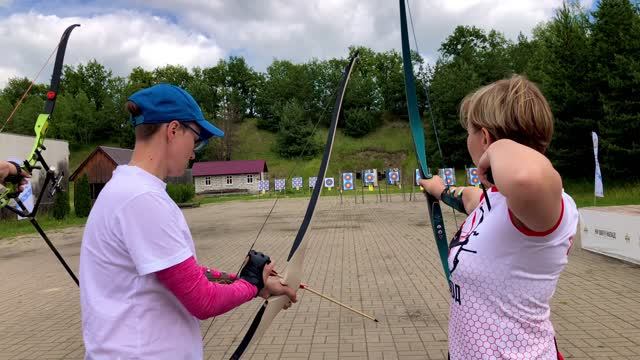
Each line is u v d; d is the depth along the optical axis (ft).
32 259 33.32
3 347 14.92
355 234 38.34
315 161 174.60
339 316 16.24
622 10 73.72
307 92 235.81
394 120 211.00
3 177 6.00
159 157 4.74
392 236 36.24
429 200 6.54
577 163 77.82
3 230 51.29
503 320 4.12
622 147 68.59
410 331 14.44
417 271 22.98
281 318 16.29
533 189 3.21
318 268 24.90
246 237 40.37
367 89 216.74
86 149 229.04
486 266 4.11
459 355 4.42
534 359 4.11
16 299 21.56
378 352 12.93
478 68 175.22
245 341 5.54
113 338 4.29
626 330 13.64
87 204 64.75
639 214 22.71
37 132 6.68
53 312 18.90
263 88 256.52
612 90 71.41
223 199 120.26
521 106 3.95
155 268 4.20
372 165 172.76
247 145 211.41
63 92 255.29
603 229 24.93
